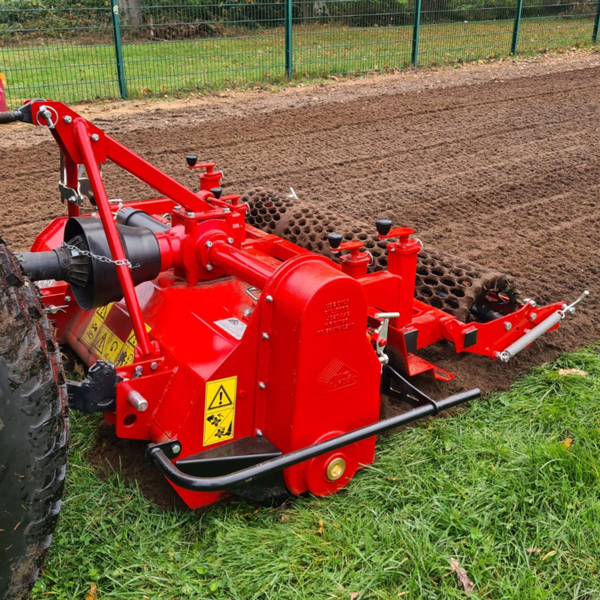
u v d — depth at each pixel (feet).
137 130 30.22
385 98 38.14
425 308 11.89
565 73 46.42
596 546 9.34
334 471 9.93
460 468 10.85
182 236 10.78
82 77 41.27
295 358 8.98
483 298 13.82
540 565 9.17
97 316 11.96
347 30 50.83
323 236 14.15
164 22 51.21
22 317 6.49
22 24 47.91
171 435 9.22
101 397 9.02
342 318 9.19
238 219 11.20
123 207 12.57
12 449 6.46
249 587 8.61
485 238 20.31
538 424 11.98
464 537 9.51
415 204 22.85
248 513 9.83
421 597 8.61
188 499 9.45
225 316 10.30
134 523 9.58
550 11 64.34
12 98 36.32
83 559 8.89
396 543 9.27
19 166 24.85
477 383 13.06
